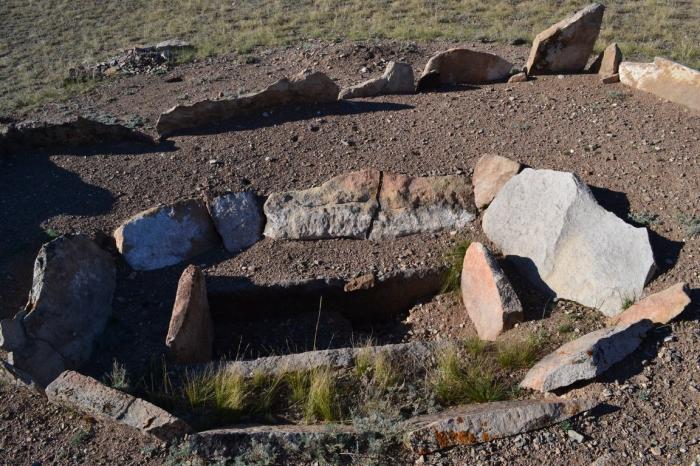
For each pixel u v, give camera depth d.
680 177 7.08
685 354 4.98
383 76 10.14
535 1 17.48
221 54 14.84
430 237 7.21
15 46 16.77
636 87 9.27
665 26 14.98
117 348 5.92
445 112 9.22
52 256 6.04
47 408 5.16
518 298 6.06
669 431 4.43
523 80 10.08
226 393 5.05
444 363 5.22
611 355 4.95
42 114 11.70
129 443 4.69
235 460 4.41
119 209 7.68
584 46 10.13
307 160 8.36
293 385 5.21
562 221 6.42
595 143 7.96
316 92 9.62
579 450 4.35
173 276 6.92
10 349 5.39
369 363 5.35
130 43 16.33
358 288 6.73
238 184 8.02
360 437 4.52
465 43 14.31
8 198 7.89
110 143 9.01
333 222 7.39
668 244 6.21
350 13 17.44
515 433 4.46
